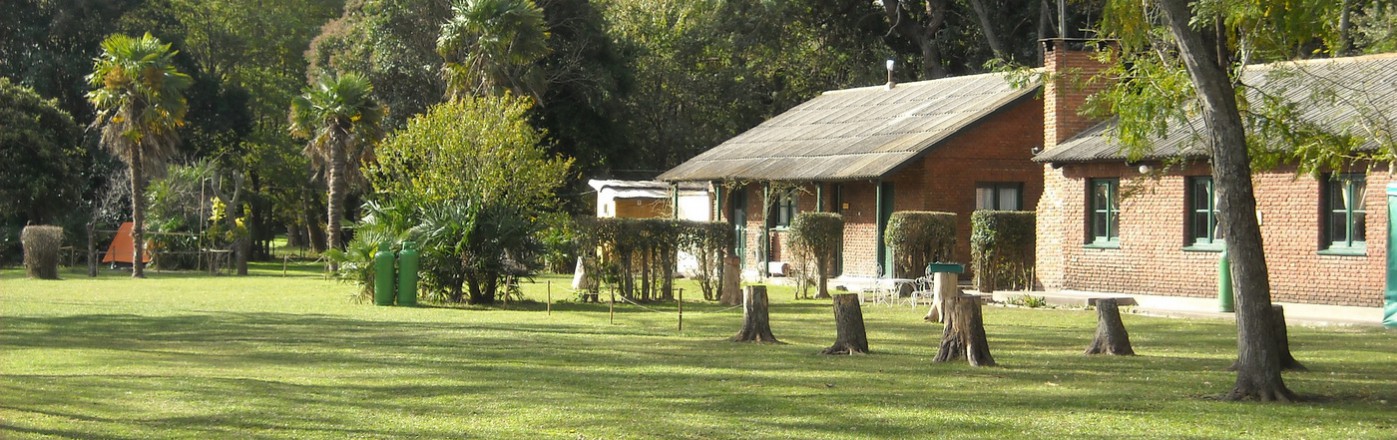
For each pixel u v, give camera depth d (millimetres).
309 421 11047
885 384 13539
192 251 45656
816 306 26984
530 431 10594
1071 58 30141
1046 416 11367
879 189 33000
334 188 47156
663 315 24312
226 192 59312
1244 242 12445
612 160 54125
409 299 26625
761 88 61188
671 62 59906
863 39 57406
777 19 56219
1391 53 26062
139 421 10984
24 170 47969
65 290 32156
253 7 68000
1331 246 24766
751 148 42094
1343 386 13453
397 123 52344
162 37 56188
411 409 11750
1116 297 26172
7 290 31984
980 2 51688
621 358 16125
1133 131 16984
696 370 14820
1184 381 13859
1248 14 14562
